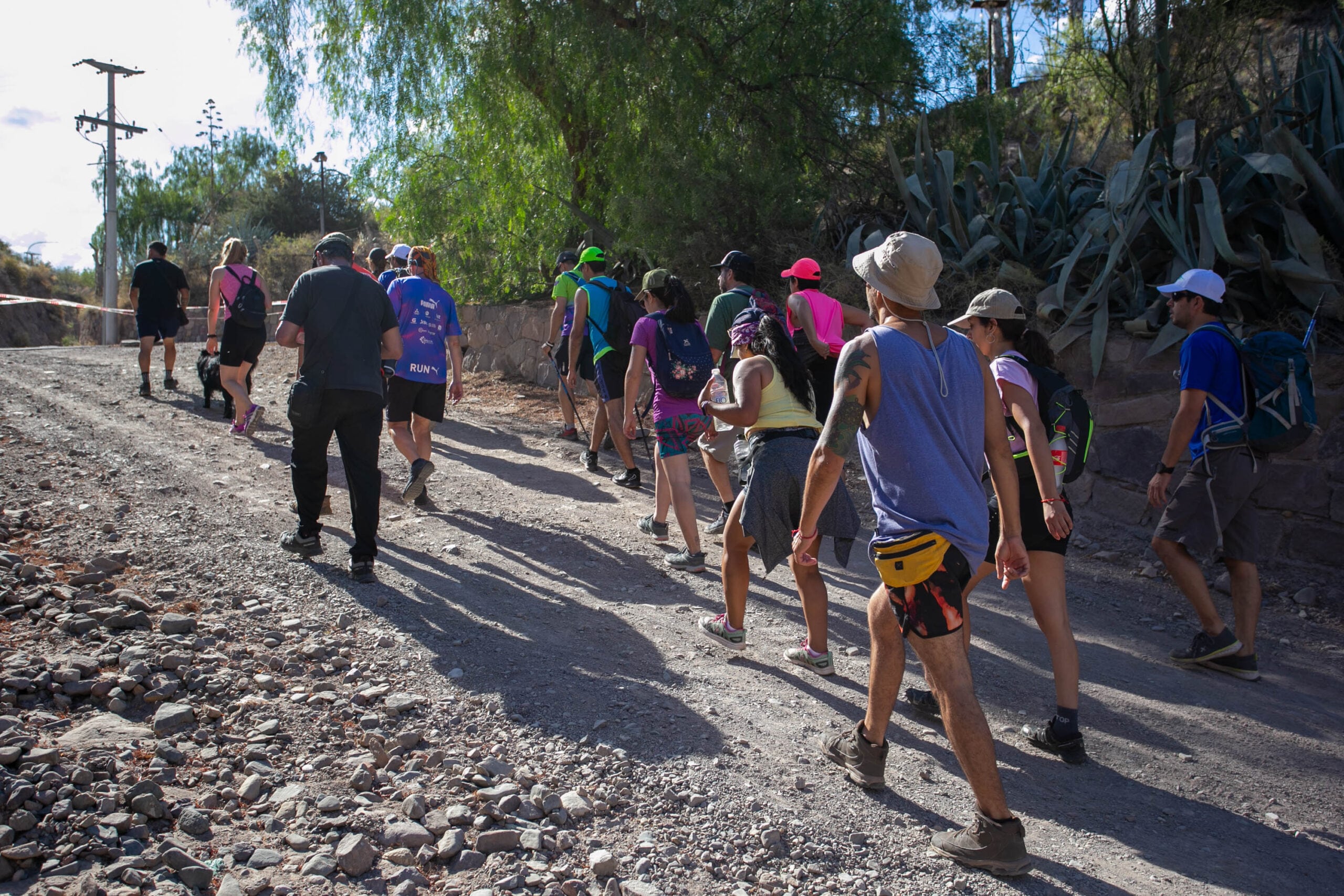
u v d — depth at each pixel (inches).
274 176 1924.2
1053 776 143.4
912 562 108.3
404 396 253.8
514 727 135.3
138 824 103.0
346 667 150.8
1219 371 185.3
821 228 406.0
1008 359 148.5
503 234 514.9
